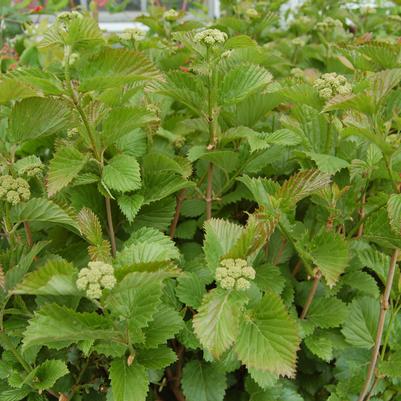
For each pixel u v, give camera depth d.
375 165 0.63
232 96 0.65
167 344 0.69
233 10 1.42
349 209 0.65
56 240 0.67
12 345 0.56
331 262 0.58
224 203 0.75
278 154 0.72
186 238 0.76
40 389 0.55
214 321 0.49
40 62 1.15
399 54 0.76
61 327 0.47
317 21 1.46
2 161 0.58
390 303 0.71
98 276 0.44
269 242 0.71
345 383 0.67
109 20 2.05
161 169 0.67
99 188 0.60
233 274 0.48
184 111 0.89
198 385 0.64
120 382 0.52
